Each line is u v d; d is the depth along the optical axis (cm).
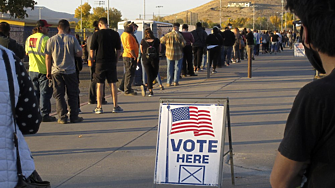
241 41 2158
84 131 719
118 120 802
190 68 1476
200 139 400
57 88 764
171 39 1216
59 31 759
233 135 654
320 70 175
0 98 234
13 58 247
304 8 165
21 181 240
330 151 157
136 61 1088
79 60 801
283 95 1021
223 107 399
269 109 855
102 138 668
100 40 834
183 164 401
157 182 403
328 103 154
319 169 161
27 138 677
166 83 1348
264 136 642
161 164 405
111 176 488
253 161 524
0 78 235
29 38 781
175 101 409
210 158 396
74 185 462
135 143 633
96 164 535
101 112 872
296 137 161
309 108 158
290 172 167
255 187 440
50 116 810
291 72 1536
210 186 393
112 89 872
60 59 752
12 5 1769
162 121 409
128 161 544
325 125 156
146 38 1054
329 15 158
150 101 1004
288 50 3422
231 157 439
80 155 577
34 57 778
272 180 176
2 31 663
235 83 1263
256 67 1795
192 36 1452
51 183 469
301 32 175
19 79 248
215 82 1302
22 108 252
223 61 1847
